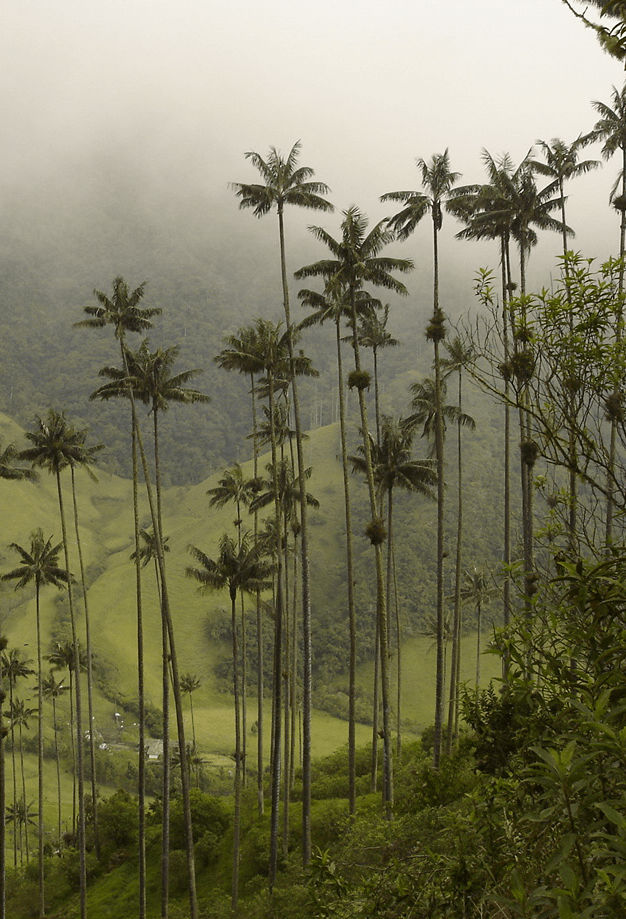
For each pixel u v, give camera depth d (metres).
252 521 198.25
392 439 42.25
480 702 6.59
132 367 39.97
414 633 150.50
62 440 48.34
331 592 170.50
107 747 114.81
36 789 99.44
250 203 35.66
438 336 34.69
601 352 4.25
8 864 74.38
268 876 36.34
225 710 140.88
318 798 46.91
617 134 30.11
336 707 130.25
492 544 153.88
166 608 38.50
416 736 109.88
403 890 4.55
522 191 32.81
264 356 37.38
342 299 34.91
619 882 2.22
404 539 171.00
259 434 51.47
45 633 159.62
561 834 3.18
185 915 35.81
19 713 77.31
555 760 2.76
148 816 53.94
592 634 3.50
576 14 3.36
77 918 42.47
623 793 2.88
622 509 4.16
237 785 37.75
